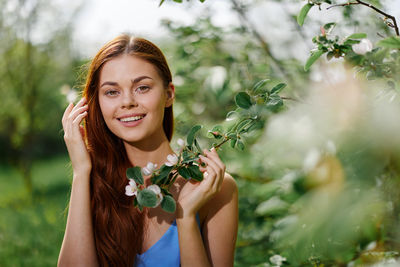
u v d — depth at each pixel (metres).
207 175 1.21
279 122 1.20
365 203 0.91
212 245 1.33
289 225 1.10
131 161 1.43
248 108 1.22
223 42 2.17
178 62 2.21
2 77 6.97
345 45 1.10
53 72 6.79
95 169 1.41
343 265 1.21
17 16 6.59
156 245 1.31
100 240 1.34
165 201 1.08
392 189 0.96
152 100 1.28
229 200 1.37
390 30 1.44
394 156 0.95
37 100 7.00
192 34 2.23
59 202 6.27
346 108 1.06
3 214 5.47
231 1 2.13
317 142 1.11
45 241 4.43
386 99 1.01
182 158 1.13
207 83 1.91
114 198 1.38
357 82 1.08
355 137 1.01
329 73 1.31
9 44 6.76
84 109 1.40
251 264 1.85
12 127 8.33
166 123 1.51
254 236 1.92
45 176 8.54
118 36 1.33
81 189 1.34
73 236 1.30
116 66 1.27
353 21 1.58
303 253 1.11
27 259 4.03
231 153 1.96
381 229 1.00
